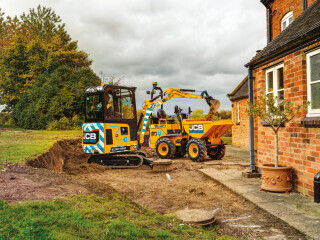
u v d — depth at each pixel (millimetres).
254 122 8391
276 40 8117
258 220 4832
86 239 2971
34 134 14750
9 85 25453
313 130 5707
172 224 4336
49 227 3076
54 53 26406
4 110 28297
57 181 5391
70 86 21234
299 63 6195
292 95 6480
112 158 10781
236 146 19031
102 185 6211
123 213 4297
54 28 34688
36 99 21594
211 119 12773
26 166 6027
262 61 7852
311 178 5805
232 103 19750
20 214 3285
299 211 5020
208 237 3939
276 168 6172
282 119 6012
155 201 6000
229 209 5465
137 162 10805
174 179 8430
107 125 10156
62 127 19562
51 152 8539
